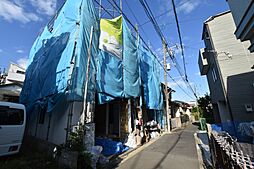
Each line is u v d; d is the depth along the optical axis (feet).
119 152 21.72
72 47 18.83
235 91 33.86
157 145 27.30
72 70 17.81
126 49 30.01
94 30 22.24
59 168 14.84
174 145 27.09
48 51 24.62
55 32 24.48
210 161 17.43
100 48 23.71
